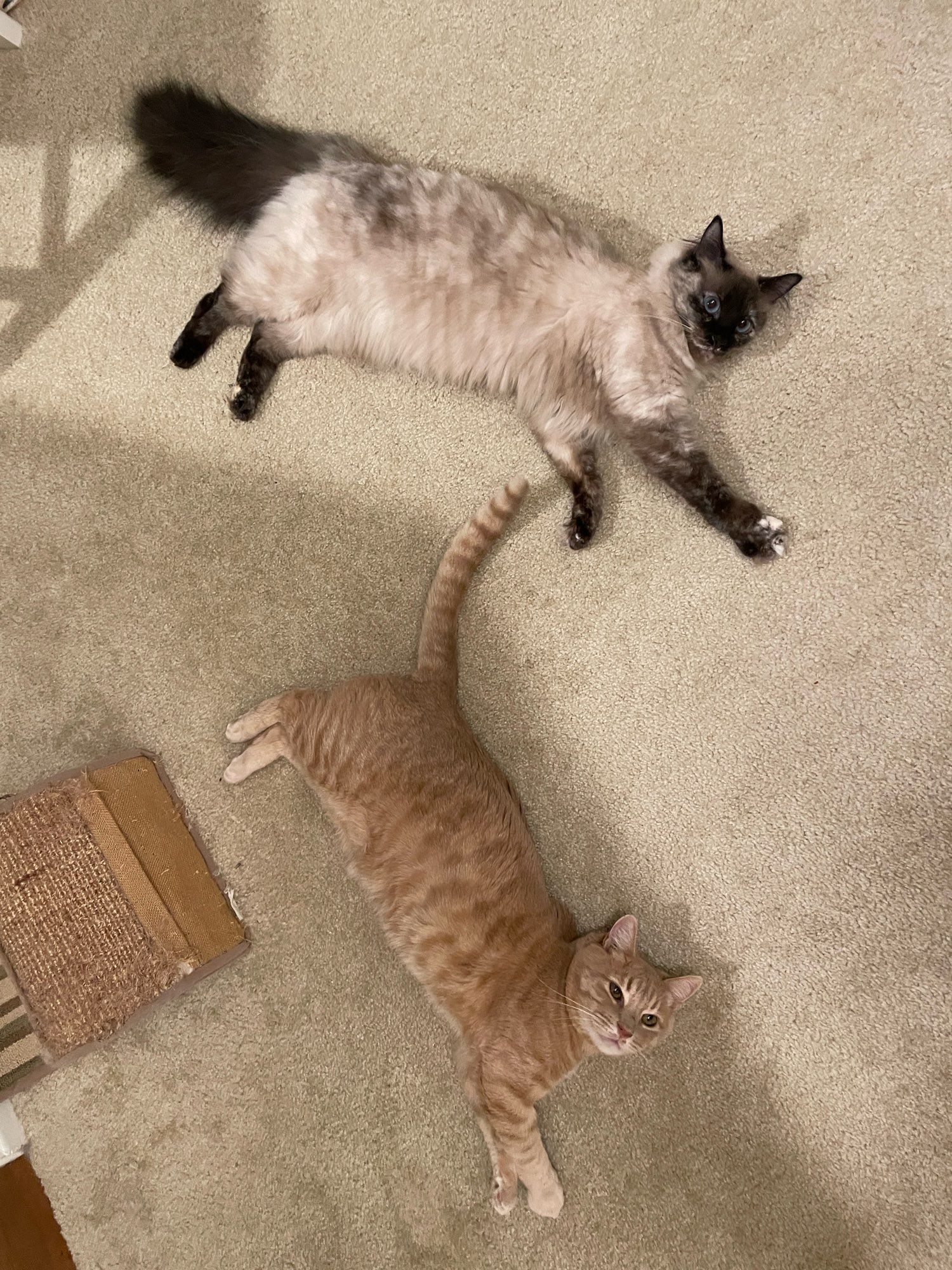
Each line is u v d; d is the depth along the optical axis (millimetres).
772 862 1527
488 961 1350
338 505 1637
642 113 1603
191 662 1614
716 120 1585
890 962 1478
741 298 1428
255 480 1645
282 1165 1479
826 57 1553
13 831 1418
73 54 1688
